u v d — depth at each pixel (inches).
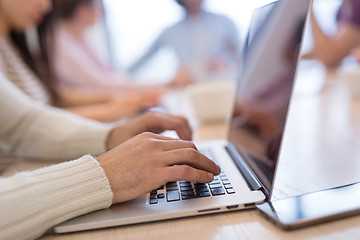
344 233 10.3
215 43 84.0
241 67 24.6
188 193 14.1
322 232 10.5
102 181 13.7
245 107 20.9
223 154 20.4
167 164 14.0
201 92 33.5
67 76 71.2
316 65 60.2
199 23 85.3
